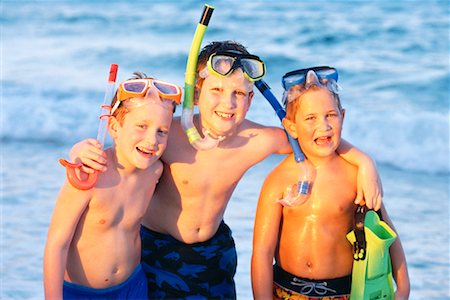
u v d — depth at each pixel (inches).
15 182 308.7
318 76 151.4
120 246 146.8
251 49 597.9
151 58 582.9
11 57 598.2
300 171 155.3
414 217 277.7
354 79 523.5
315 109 149.7
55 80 518.9
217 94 147.8
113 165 145.1
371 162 154.9
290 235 157.9
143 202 148.9
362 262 150.9
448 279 224.7
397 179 341.4
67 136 412.8
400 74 527.5
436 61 557.3
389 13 672.4
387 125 415.8
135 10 735.7
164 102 141.7
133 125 140.4
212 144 147.7
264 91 155.9
